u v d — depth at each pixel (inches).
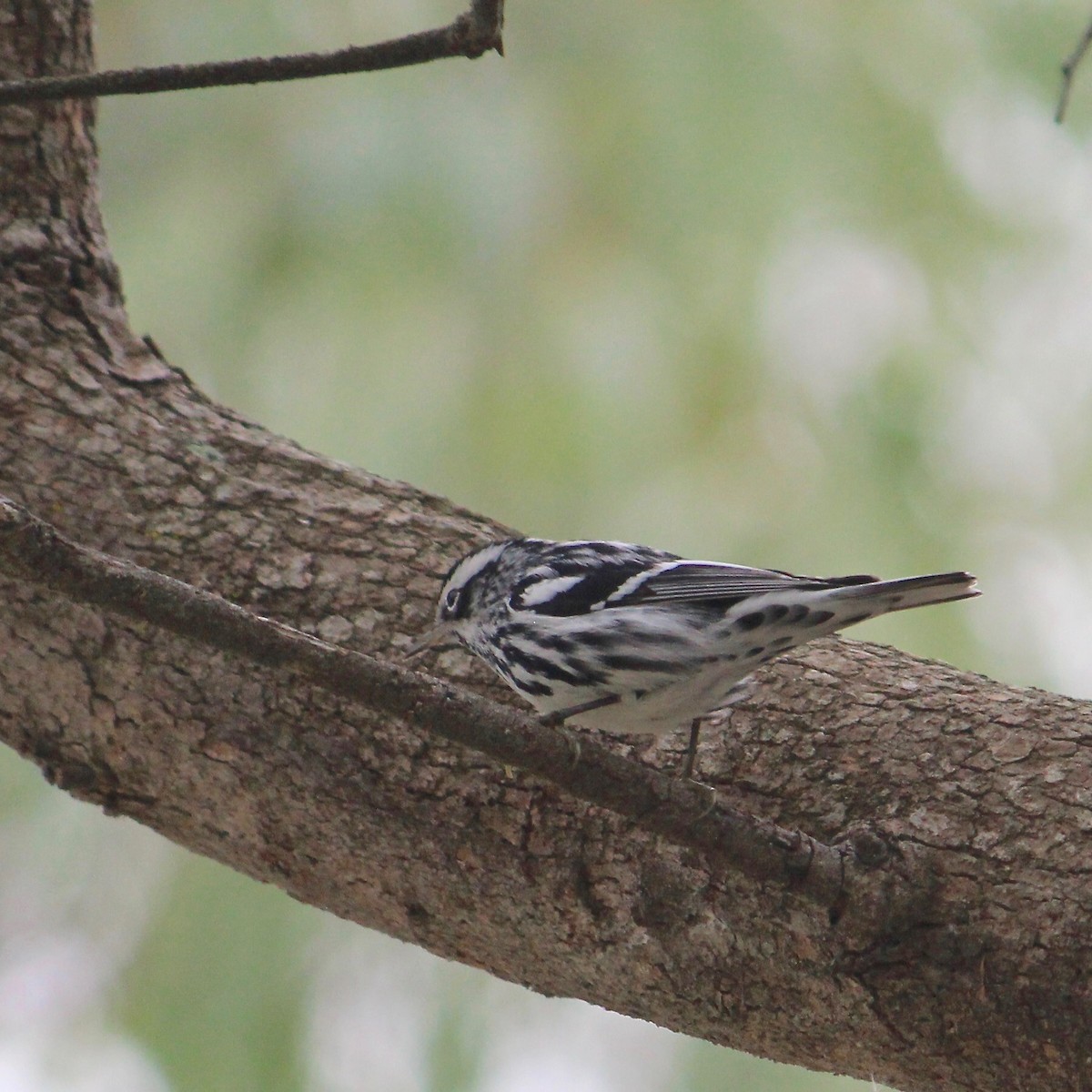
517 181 481.4
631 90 487.8
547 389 476.1
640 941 262.4
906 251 486.3
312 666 229.0
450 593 298.0
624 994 270.7
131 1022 434.3
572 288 481.4
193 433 322.0
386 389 473.1
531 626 280.4
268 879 293.3
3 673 291.9
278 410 474.0
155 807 293.0
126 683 284.8
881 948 244.4
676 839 237.9
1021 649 449.4
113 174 495.2
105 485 310.7
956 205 486.9
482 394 475.8
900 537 462.6
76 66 352.2
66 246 341.4
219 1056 424.2
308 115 491.5
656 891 259.8
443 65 492.7
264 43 488.4
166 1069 425.4
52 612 286.2
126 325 343.9
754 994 257.0
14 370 322.0
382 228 479.5
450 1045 440.1
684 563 282.4
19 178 340.8
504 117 487.5
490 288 480.4
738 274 481.4
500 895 270.7
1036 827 248.1
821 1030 254.7
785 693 278.2
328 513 314.7
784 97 486.3
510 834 268.5
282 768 279.0
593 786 233.8
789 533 464.4
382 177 477.1
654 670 269.1
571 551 292.7
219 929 434.9
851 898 243.6
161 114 494.6
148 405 325.7
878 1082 260.5
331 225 478.0
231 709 281.3
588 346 478.9
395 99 486.0
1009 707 268.4
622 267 483.5
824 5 495.8
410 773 274.1
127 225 490.0
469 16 246.2
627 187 485.4
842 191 485.7
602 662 272.7
